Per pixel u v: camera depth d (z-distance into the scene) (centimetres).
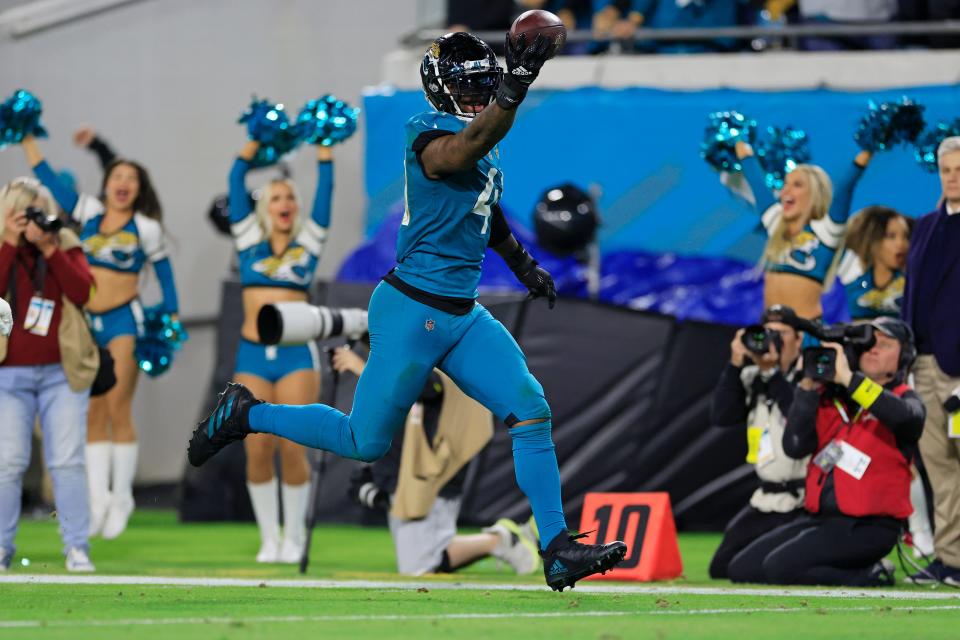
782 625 1622
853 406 2400
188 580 2358
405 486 2611
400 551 2666
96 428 3512
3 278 2547
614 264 4247
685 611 1795
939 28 4172
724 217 4266
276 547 3136
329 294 3984
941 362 2516
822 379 2325
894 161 4122
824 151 4162
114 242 3444
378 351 1709
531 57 1521
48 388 2614
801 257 3222
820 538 2398
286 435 1816
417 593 2053
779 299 3259
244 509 4303
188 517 4309
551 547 1711
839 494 2389
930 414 2531
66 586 2164
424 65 1695
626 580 2528
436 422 2609
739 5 4531
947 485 2502
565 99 4394
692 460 3853
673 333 3859
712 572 2631
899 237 3150
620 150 4347
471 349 1708
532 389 1700
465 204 1673
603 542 2597
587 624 1602
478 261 1719
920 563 2905
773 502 2572
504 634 1484
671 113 4312
